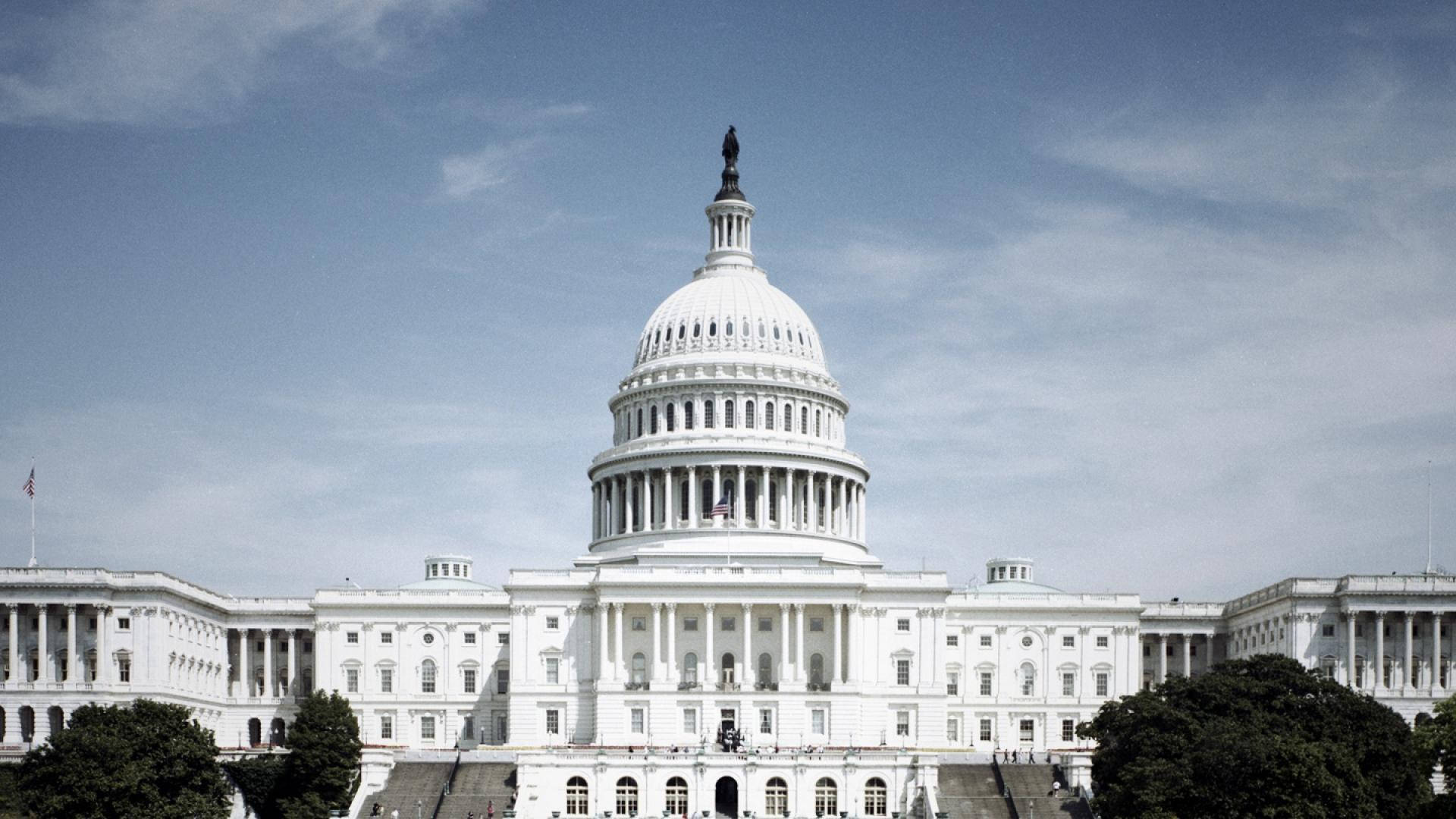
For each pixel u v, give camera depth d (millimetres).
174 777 168250
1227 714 176875
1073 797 190375
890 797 196500
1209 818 156375
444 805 190750
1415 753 153500
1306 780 154500
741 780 196375
